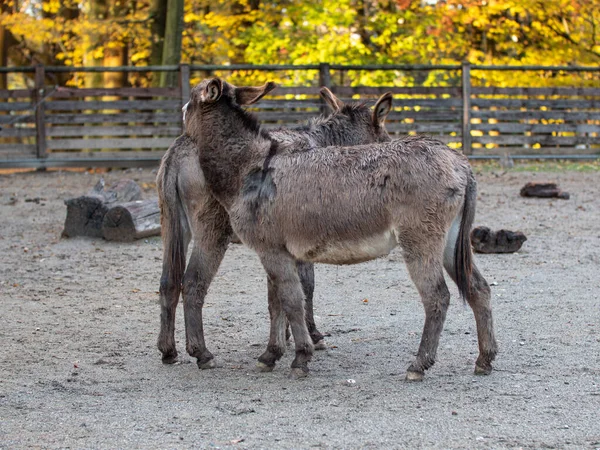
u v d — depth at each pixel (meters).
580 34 26.38
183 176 6.43
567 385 5.71
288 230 5.92
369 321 7.70
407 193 5.65
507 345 6.77
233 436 4.81
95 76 22.77
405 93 20.58
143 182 17.25
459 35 25.98
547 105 21.34
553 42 25.75
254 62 24.47
